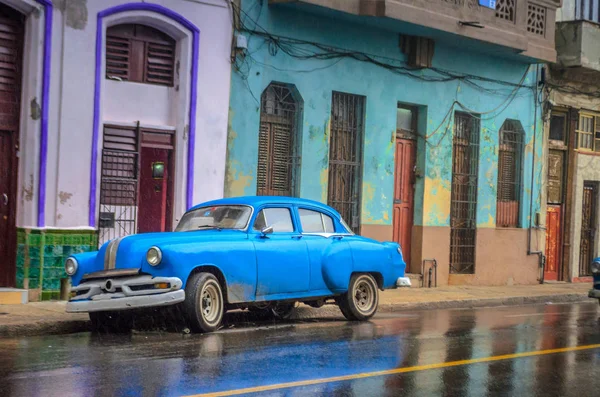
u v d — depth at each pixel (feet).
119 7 49.21
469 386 26.53
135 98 51.31
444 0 64.69
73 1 47.37
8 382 24.40
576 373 29.63
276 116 59.41
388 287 45.60
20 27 46.80
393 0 60.59
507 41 70.23
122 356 29.35
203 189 53.72
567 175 84.28
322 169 61.46
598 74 83.46
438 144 70.49
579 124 85.56
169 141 52.90
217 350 31.19
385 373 27.94
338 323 42.57
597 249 87.30
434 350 33.63
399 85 66.95
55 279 46.83
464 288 70.28
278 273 39.40
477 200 74.38
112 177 50.08
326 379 26.43
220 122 54.54
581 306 62.13
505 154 78.33
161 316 38.09
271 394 23.89
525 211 79.36
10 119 46.55
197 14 53.11
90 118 48.21
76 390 23.45
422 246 69.36
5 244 46.62
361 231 64.39
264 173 58.80
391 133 66.49
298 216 41.68
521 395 25.64
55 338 34.50
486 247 75.25
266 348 32.17
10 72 46.57
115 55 50.60
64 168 47.26
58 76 47.03
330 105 61.87
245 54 55.93
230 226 39.29
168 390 23.77
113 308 35.12
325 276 41.86
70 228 47.39
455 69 71.67
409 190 69.77
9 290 45.14
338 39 62.13
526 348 35.29
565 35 80.38
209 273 36.65
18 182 46.73
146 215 52.13
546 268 83.15
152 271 35.04
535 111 79.82
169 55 53.01
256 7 56.59
